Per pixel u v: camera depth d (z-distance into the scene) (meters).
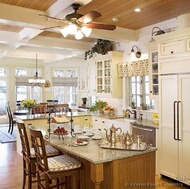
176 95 3.77
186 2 3.67
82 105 9.05
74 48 6.48
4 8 3.65
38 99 10.88
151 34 5.01
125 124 4.87
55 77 10.61
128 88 5.87
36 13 3.92
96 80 6.35
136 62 5.37
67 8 3.41
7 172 4.42
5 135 7.96
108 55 5.90
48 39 6.03
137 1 3.60
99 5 3.74
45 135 3.50
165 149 3.99
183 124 3.68
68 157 3.08
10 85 10.38
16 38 5.51
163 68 4.01
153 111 5.05
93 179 2.40
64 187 3.54
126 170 2.56
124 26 5.00
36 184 3.84
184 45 3.65
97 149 2.76
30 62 10.32
